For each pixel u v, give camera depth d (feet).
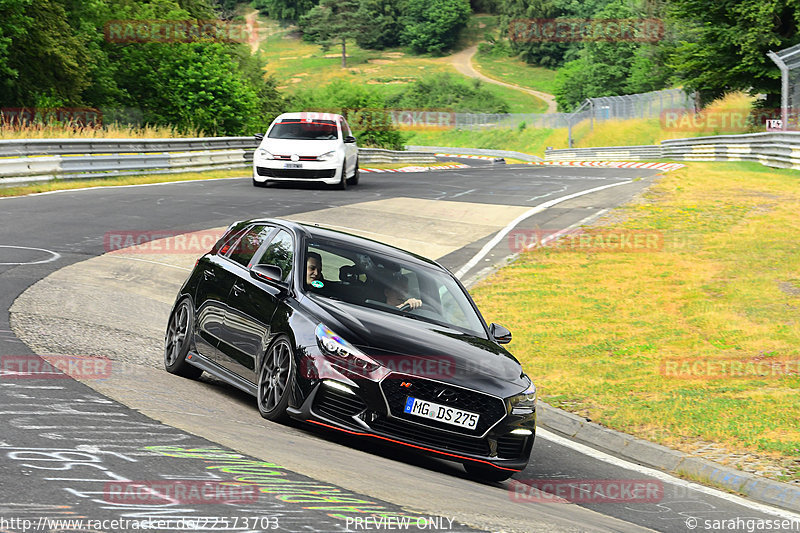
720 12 612.29
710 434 103.24
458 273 197.88
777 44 570.05
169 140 361.92
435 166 608.19
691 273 193.06
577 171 469.57
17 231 192.44
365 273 91.56
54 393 73.97
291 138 321.93
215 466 56.34
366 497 54.49
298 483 55.06
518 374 84.74
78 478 49.32
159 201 261.03
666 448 99.45
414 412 76.54
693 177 349.41
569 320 162.71
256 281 91.09
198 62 606.55
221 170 401.49
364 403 75.72
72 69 528.22
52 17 510.17
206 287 98.32
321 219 245.45
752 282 182.29
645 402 116.57
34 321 112.88
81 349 101.14
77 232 199.11
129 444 59.26
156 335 120.67
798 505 82.94
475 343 87.10
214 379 103.65
